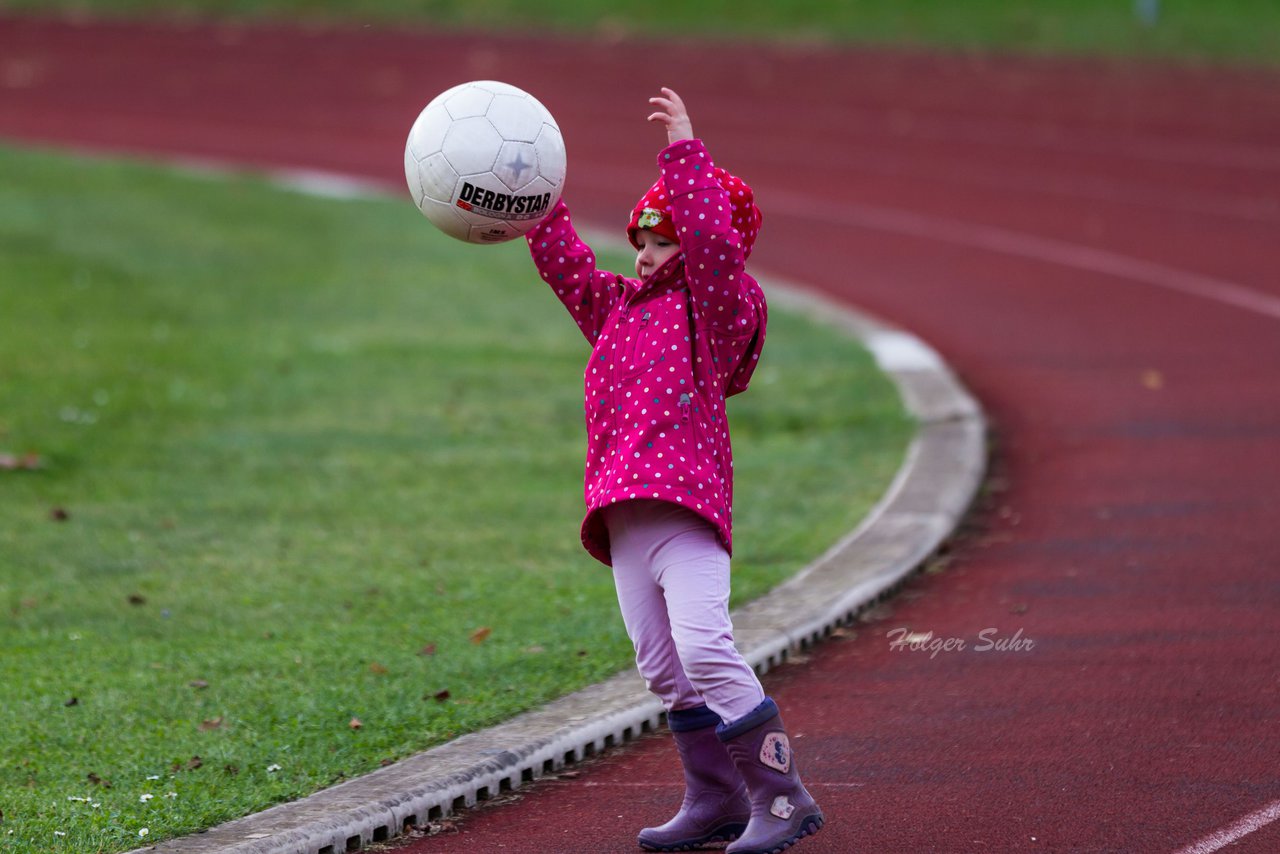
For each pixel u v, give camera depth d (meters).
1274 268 56.91
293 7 129.00
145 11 129.75
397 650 23.33
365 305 52.66
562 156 16.86
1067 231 65.94
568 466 34.91
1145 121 90.88
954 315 51.75
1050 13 118.94
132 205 66.50
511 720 20.41
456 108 16.70
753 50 114.44
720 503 16.00
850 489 32.31
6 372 41.28
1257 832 16.88
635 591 16.44
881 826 17.52
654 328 16.22
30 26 125.50
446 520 30.81
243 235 62.69
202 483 33.53
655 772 19.34
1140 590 25.55
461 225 16.73
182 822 17.47
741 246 16.78
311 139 90.44
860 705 21.34
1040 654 22.89
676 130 16.16
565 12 125.06
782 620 23.98
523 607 25.30
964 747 19.69
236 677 22.30
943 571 27.25
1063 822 17.36
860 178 79.56
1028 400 40.19
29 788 18.62
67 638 24.14
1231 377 41.16
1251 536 28.02
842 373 43.25
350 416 39.44
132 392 40.59
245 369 43.84
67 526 30.38
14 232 58.12
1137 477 32.53
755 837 16.05
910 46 114.69
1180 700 20.81
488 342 47.69
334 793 18.08
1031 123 91.69
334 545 29.17
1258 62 106.62
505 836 17.66
